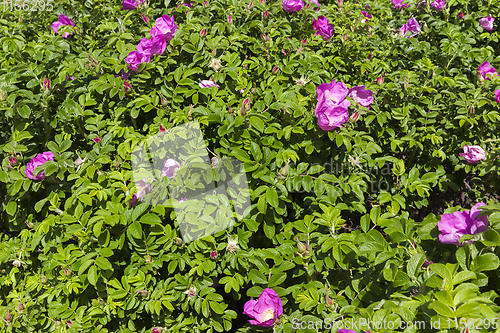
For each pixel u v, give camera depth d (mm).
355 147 1408
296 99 1350
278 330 1217
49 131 1434
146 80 1414
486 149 1534
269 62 1461
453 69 1604
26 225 1472
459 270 1115
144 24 1545
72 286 1289
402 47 1654
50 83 1418
